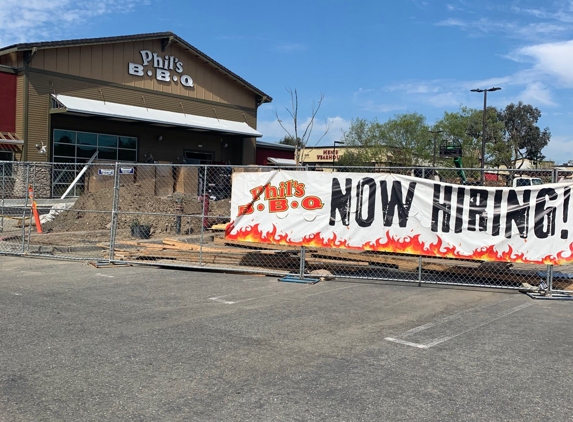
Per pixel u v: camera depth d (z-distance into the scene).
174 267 10.83
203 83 33.19
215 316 6.96
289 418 3.96
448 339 6.09
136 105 29.47
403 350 5.66
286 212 9.64
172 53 31.33
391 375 4.90
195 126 29.89
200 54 32.16
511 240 8.61
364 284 9.41
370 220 9.17
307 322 6.73
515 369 5.13
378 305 7.77
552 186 8.45
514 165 59.94
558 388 4.67
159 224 17.22
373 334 6.24
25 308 7.23
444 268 9.75
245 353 5.46
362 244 9.23
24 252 12.07
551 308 7.81
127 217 17.75
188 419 3.91
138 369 4.95
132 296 8.14
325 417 3.98
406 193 9.00
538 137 72.12
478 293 8.80
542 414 4.12
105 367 4.98
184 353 5.43
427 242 8.91
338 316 7.07
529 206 8.53
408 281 9.45
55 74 25.72
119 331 6.18
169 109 31.23
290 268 10.48
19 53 24.73
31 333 6.04
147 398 4.29
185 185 27.59
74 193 25.88
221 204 21.88
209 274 10.21
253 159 36.66
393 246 9.08
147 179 25.75
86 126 27.36
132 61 29.25
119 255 11.46
